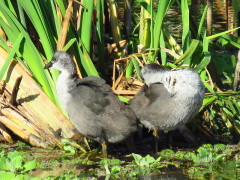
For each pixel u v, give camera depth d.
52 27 12.69
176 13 20.95
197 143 11.95
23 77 12.14
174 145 11.95
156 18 12.32
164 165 10.54
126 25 15.33
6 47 12.37
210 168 10.30
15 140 12.15
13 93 11.92
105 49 13.73
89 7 12.46
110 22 14.76
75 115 10.92
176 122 11.07
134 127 10.62
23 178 9.55
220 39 16.89
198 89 10.85
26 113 12.01
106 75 13.42
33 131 11.80
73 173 10.11
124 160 10.94
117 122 10.60
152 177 9.81
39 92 11.98
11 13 12.16
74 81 11.19
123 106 10.80
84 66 12.26
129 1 15.23
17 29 12.23
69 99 11.04
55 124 11.77
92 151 11.52
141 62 13.05
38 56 12.11
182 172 10.08
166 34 13.66
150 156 10.70
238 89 14.33
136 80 12.45
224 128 12.63
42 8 12.34
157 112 11.00
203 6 21.22
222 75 15.84
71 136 11.62
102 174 10.01
